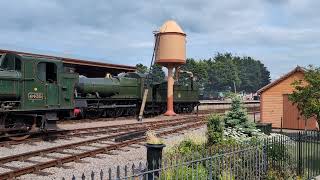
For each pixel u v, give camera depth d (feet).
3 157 37.78
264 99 92.63
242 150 29.99
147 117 104.58
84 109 88.99
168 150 36.52
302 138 38.58
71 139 54.85
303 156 38.52
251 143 33.14
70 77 57.88
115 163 39.32
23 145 48.49
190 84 131.03
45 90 54.03
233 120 47.14
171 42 107.24
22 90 51.29
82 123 80.43
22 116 52.47
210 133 41.06
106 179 30.55
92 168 36.76
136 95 107.45
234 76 551.18
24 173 33.30
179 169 24.70
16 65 51.96
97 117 95.96
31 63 52.42
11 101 50.57
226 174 27.86
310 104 53.93
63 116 59.41
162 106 119.44
